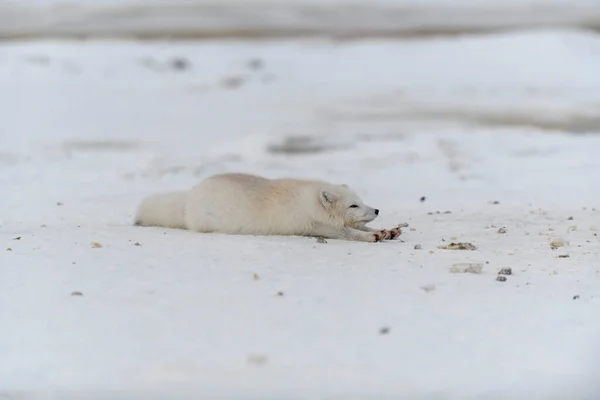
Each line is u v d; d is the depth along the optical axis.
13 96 80.00
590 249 17.77
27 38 129.50
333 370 10.55
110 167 39.62
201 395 9.91
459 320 12.34
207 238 18.19
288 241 17.97
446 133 50.41
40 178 35.19
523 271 15.48
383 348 11.22
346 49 119.88
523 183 32.34
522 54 107.25
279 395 9.88
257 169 38.66
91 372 10.54
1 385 10.27
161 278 14.70
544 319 12.41
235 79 98.56
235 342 11.43
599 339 11.54
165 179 35.31
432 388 10.08
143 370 10.57
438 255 16.89
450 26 140.38
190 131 60.91
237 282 14.42
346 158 41.78
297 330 11.89
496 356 10.98
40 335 11.81
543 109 72.94
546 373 10.47
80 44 120.31
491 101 80.62
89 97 82.12
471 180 33.69
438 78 98.38
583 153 40.94
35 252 16.89
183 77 100.00
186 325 12.12
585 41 112.06
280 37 135.25
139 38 133.12
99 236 18.58
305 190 18.64
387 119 68.38
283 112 74.62
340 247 17.56
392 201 28.09
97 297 13.52
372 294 13.67
